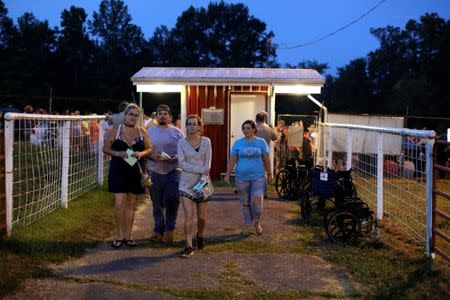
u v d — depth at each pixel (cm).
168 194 730
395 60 6444
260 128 1081
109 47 6400
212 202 1063
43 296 516
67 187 898
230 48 6894
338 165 1242
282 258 673
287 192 1128
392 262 648
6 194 643
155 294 533
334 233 771
